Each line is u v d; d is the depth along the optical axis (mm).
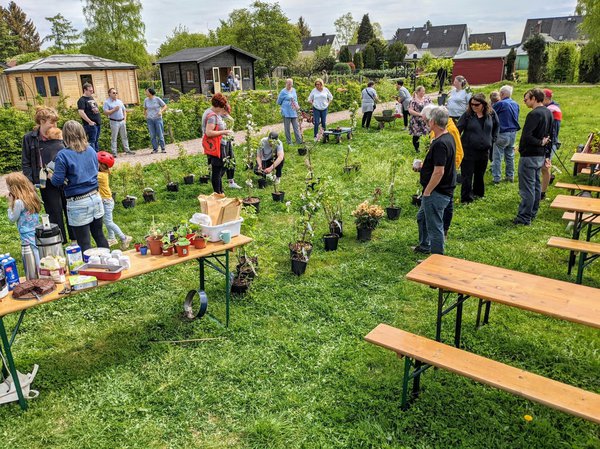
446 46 85500
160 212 7773
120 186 8617
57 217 5840
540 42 34406
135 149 13742
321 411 3359
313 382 3664
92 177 4734
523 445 3002
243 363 3893
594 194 8141
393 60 58938
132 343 4188
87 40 51156
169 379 3707
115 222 7266
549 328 4324
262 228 6988
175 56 35250
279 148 8703
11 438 3129
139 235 6727
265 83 44375
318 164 10781
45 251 3584
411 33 91312
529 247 6090
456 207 7707
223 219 4316
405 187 8938
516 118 8523
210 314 4641
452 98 10148
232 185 9023
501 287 3557
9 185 4520
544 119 6441
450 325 4395
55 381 3689
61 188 5848
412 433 3135
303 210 5832
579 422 3207
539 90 6457
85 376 3742
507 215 7270
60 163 4473
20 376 3590
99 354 4039
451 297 4883
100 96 26531
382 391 3512
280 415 3314
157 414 3355
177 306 4816
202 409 3396
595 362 3799
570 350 3986
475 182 7996
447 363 3070
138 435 3162
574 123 15750
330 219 6777
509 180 8961
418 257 5906
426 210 5355
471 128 7508
